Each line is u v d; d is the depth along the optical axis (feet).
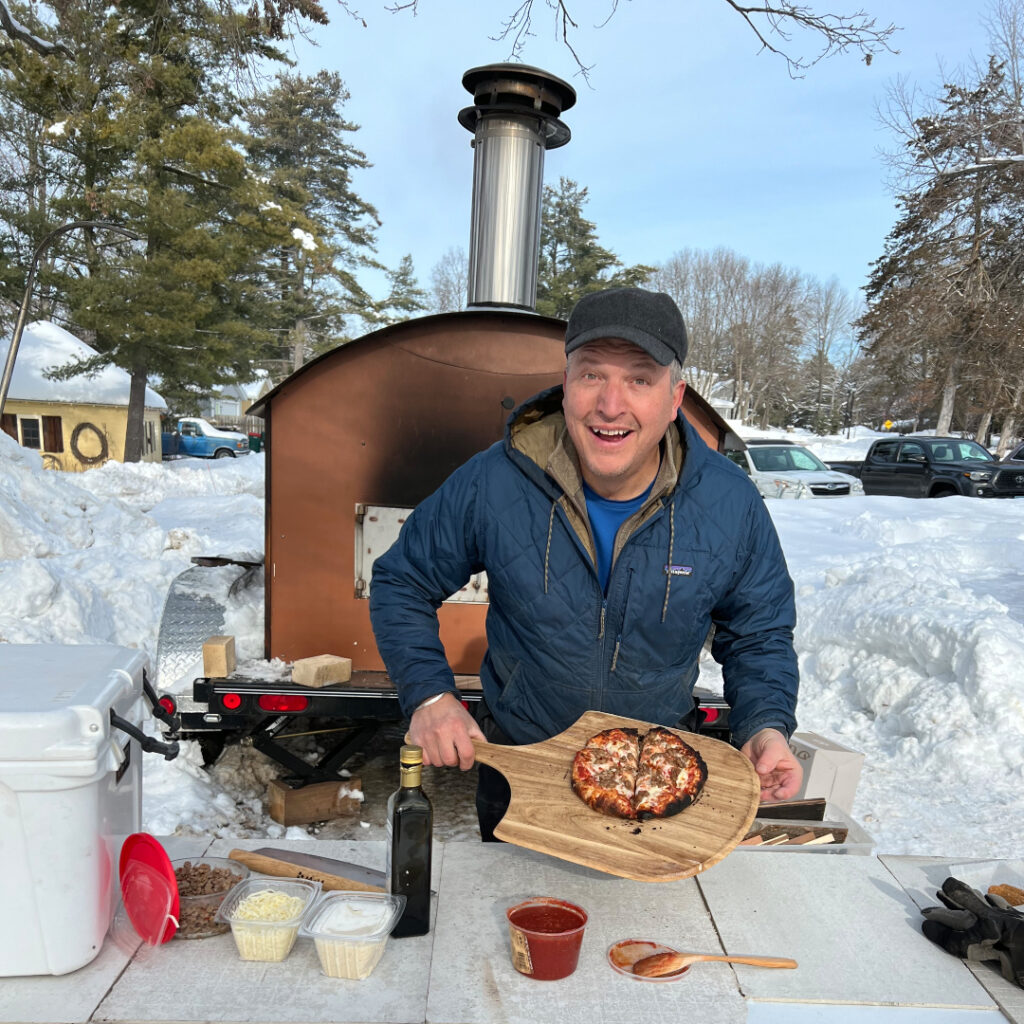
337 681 11.32
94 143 70.38
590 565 6.20
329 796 12.15
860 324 86.22
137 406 74.90
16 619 15.79
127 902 4.88
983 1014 4.58
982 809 12.78
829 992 4.66
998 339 75.15
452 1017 4.30
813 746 11.97
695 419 12.16
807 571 26.61
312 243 73.92
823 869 6.05
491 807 7.14
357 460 11.78
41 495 23.80
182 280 70.85
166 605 12.72
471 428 11.76
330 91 142.41
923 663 16.57
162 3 40.45
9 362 41.42
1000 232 72.08
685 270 231.30
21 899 4.32
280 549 11.87
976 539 31.53
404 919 4.97
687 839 4.99
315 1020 4.24
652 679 6.49
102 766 4.35
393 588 6.65
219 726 11.12
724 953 4.98
